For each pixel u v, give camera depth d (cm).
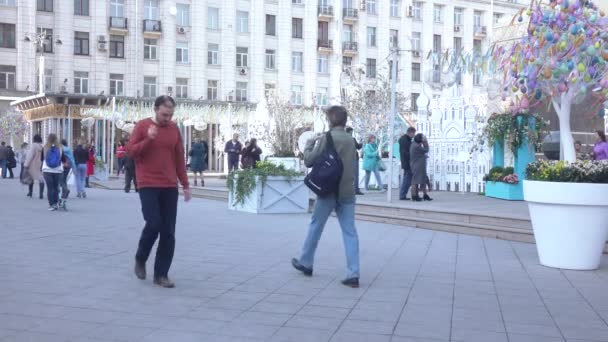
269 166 1605
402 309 650
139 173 717
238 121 3969
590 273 852
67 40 4609
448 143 2006
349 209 771
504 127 1688
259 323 591
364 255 980
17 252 928
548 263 891
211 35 4941
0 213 1466
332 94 5234
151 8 4806
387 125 3116
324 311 638
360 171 2227
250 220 1418
